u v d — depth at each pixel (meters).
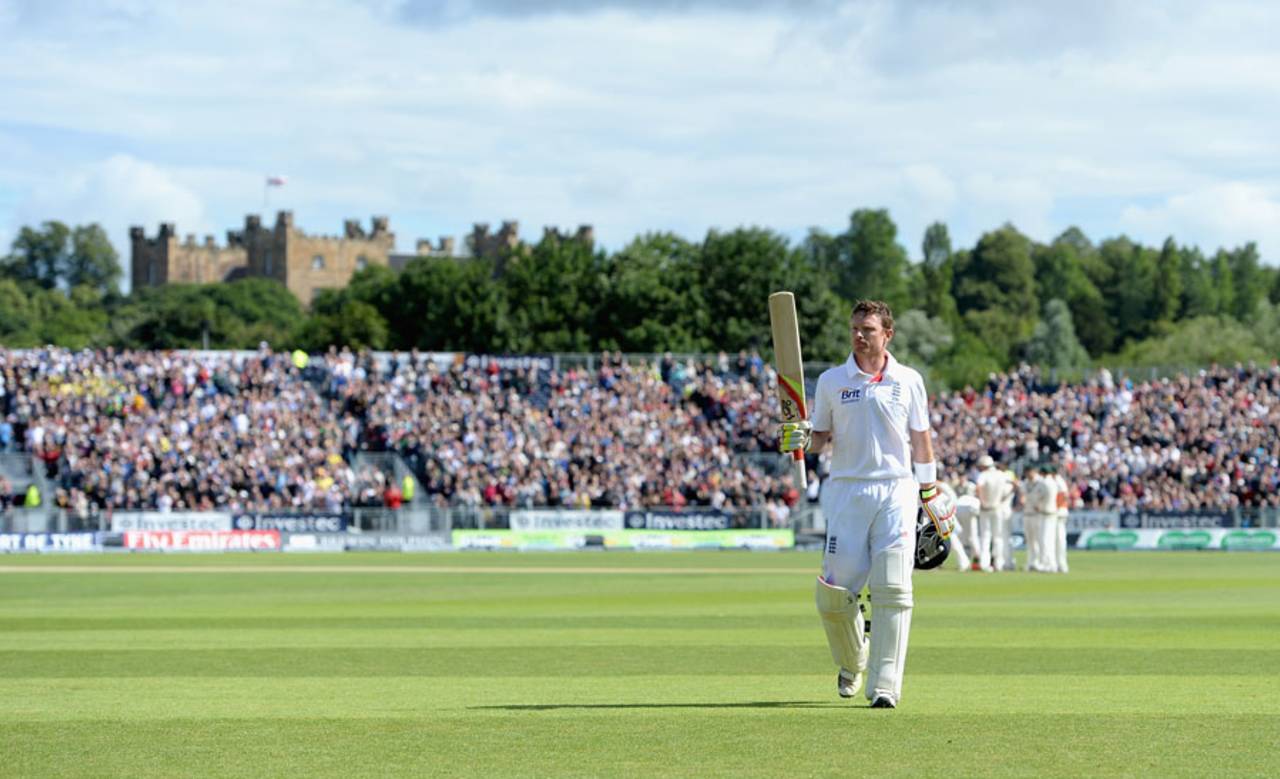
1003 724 30.59
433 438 183.75
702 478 180.12
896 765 25.75
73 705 35.06
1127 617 67.06
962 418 194.75
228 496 167.25
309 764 26.42
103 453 170.75
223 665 45.69
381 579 107.81
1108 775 24.84
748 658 47.28
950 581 103.31
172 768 26.12
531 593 90.56
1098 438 191.88
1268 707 33.75
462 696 36.69
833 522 33.03
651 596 86.88
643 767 25.75
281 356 193.75
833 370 33.31
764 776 24.78
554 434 185.88
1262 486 182.38
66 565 129.38
